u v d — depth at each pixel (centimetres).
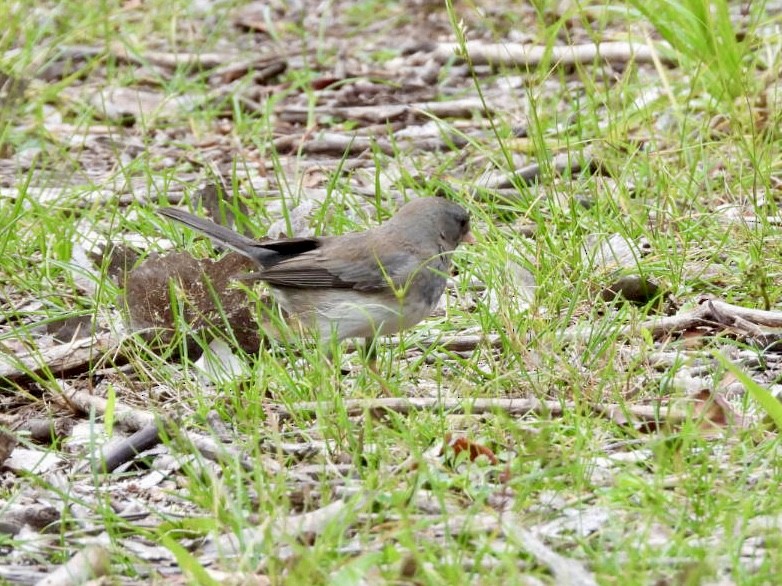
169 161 1509
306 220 1222
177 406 929
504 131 1454
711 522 700
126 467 863
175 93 1659
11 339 1075
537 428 842
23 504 806
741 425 842
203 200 1283
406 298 1012
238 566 689
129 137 1602
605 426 851
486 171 1359
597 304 1069
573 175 1361
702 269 1132
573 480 772
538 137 1317
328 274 1001
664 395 901
